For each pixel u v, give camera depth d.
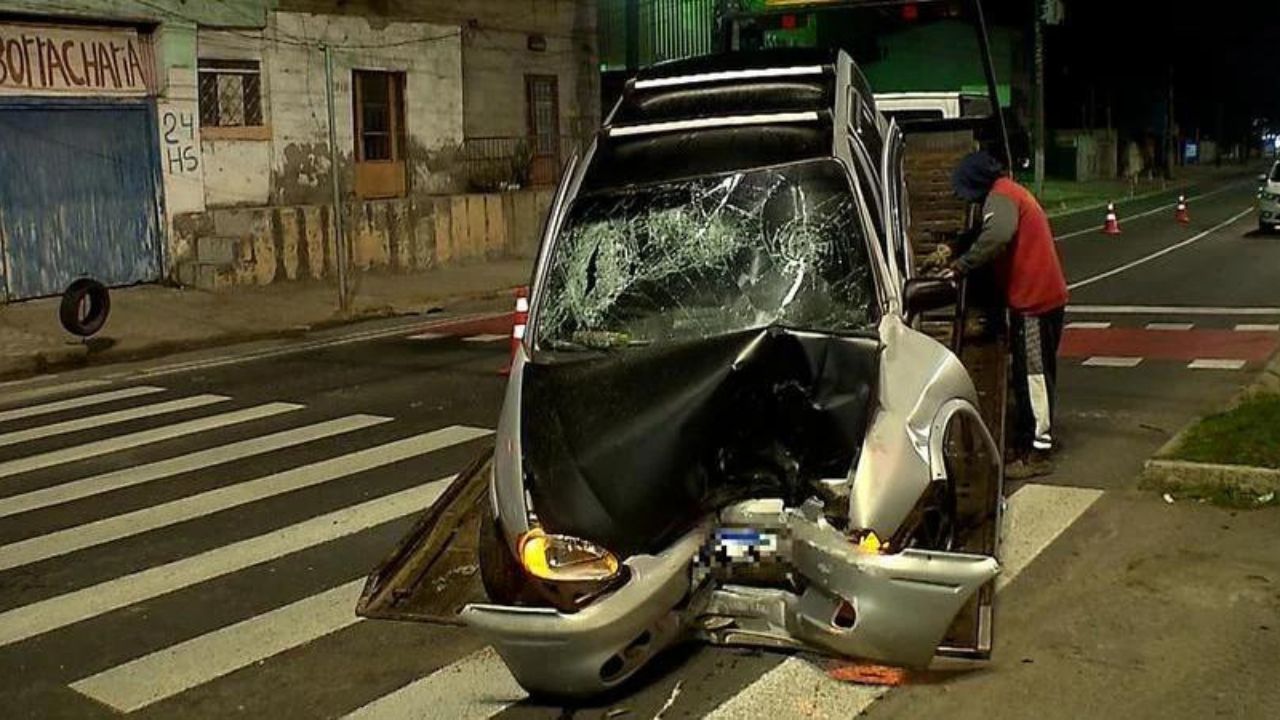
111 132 17.39
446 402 10.61
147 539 7.03
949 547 5.10
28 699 4.98
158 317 16.22
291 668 5.16
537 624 4.29
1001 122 11.39
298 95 19.97
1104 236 26.23
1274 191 25.02
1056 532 6.25
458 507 6.77
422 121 22.25
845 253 5.43
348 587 6.09
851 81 6.42
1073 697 4.50
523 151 24.38
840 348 4.91
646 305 5.47
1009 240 6.95
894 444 4.66
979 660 4.79
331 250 19.53
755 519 4.49
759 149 5.80
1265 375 9.27
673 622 4.54
